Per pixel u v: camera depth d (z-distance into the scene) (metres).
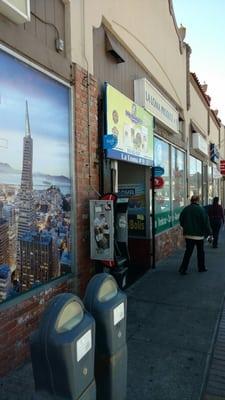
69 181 5.31
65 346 1.89
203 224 8.55
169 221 11.56
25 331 4.23
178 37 12.21
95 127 6.03
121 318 2.53
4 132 3.99
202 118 17.77
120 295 2.58
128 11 7.65
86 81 5.71
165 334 5.00
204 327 5.26
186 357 4.33
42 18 4.73
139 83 8.22
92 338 2.11
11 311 4.00
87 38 5.77
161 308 6.08
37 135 4.57
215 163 23.81
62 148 5.14
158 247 9.99
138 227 9.35
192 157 15.79
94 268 5.93
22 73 4.28
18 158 4.21
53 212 4.90
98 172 6.16
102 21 6.53
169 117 10.80
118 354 2.49
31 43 4.37
